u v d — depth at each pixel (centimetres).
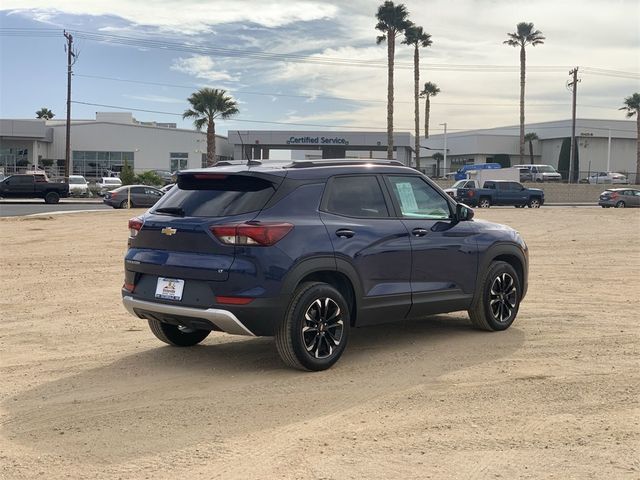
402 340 749
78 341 751
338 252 623
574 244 1889
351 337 764
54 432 482
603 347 717
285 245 590
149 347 725
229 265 577
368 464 425
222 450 448
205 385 588
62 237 1930
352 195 662
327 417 509
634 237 2105
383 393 564
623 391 569
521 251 809
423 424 494
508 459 433
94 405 538
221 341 754
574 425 492
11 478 408
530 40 6706
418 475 410
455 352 696
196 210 616
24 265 1368
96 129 7550
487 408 527
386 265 665
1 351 705
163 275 613
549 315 891
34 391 573
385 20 5438
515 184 4356
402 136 7288
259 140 7331
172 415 514
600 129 8519
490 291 771
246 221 585
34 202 4275
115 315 893
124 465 426
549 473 412
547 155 9000
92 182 5862
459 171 6016
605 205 4509
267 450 448
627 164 8712
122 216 2861
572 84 7031
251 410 524
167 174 6638
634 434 475
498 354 689
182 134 7688
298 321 598
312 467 421
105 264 1390
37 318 872
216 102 5756
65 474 414
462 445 455
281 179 615
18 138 7131
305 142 7281
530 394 561
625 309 935
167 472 415
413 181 723
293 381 596
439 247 713
